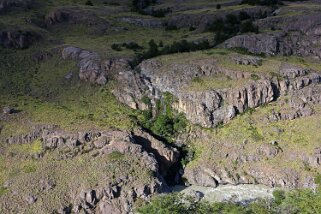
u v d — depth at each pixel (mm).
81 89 180250
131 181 136750
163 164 154500
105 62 186000
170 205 114812
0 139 148500
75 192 132000
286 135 158500
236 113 167125
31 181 133375
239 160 153500
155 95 174875
